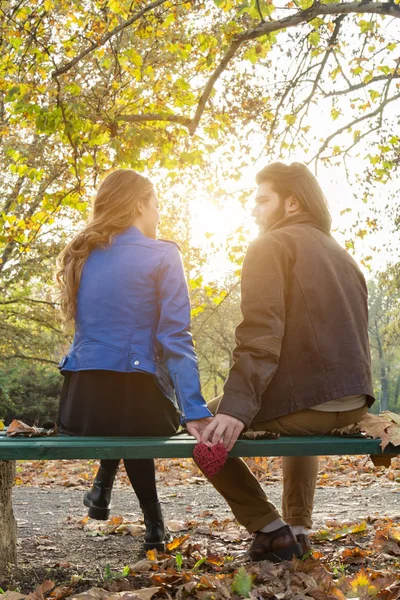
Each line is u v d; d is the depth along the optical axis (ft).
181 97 24.41
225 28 19.53
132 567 10.12
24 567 10.92
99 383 8.74
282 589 8.29
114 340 8.73
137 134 20.58
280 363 8.48
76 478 27.40
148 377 8.80
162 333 8.52
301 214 9.55
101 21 21.20
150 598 8.30
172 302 8.67
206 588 8.62
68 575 10.37
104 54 22.34
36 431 8.73
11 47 21.74
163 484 24.18
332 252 9.05
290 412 8.36
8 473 10.49
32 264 59.98
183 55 22.53
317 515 15.72
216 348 128.26
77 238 9.46
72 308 9.12
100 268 9.09
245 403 7.77
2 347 74.49
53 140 27.68
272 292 8.36
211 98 25.07
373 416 8.28
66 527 15.20
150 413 8.80
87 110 20.93
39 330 75.82
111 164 22.79
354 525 13.51
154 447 7.59
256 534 9.43
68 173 26.45
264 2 18.24
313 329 8.43
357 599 7.74
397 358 226.79
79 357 8.86
